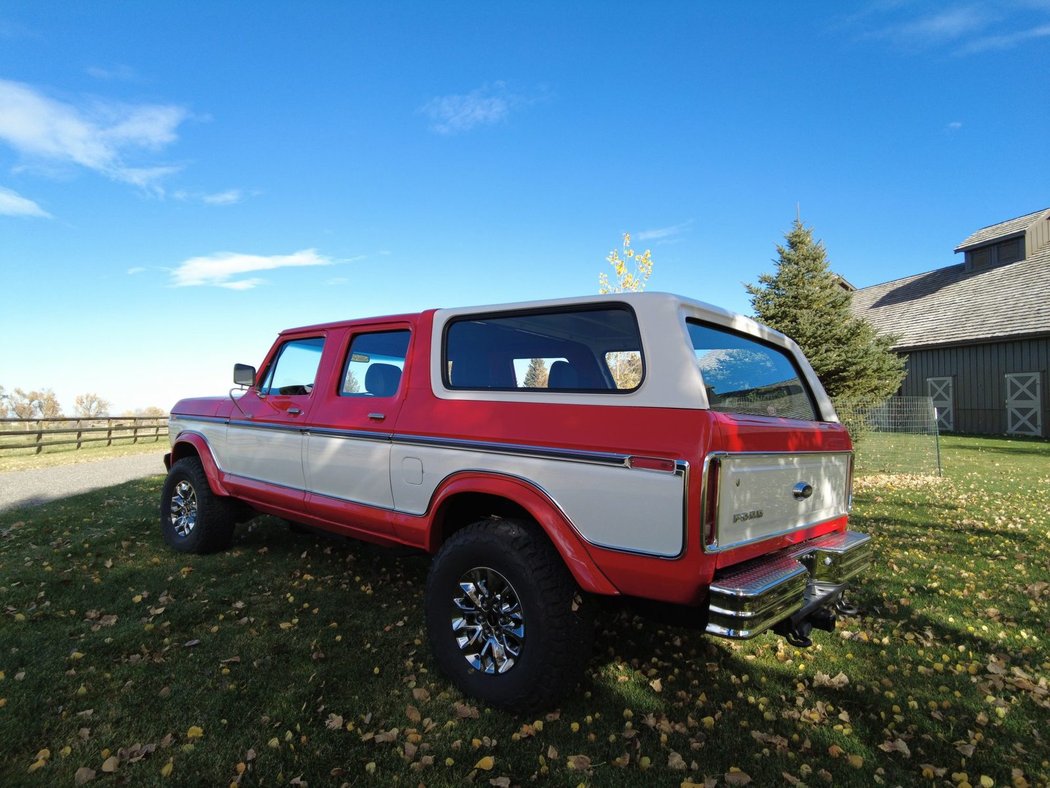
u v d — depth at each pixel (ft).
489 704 8.87
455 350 10.76
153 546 17.43
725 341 9.72
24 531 19.83
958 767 7.95
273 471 13.82
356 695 9.30
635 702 9.28
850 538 10.28
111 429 66.08
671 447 7.60
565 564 8.56
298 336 14.19
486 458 9.35
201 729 8.25
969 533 19.83
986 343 63.36
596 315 9.07
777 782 7.53
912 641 11.69
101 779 7.35
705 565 7.38
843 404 36.52
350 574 14.87
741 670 10.46
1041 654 11.19
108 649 10.72
